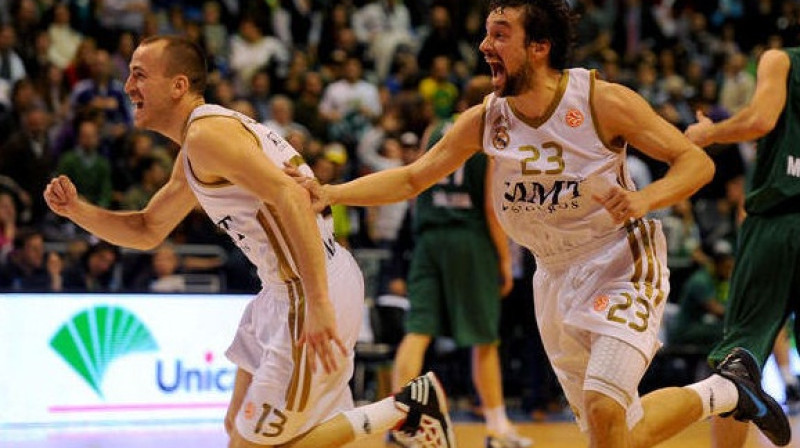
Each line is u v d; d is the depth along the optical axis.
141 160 12.15
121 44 14.16
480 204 7.92
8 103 12.97
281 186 4.13
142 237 5.07
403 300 10.81
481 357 7.96
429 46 16.47
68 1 14.79
